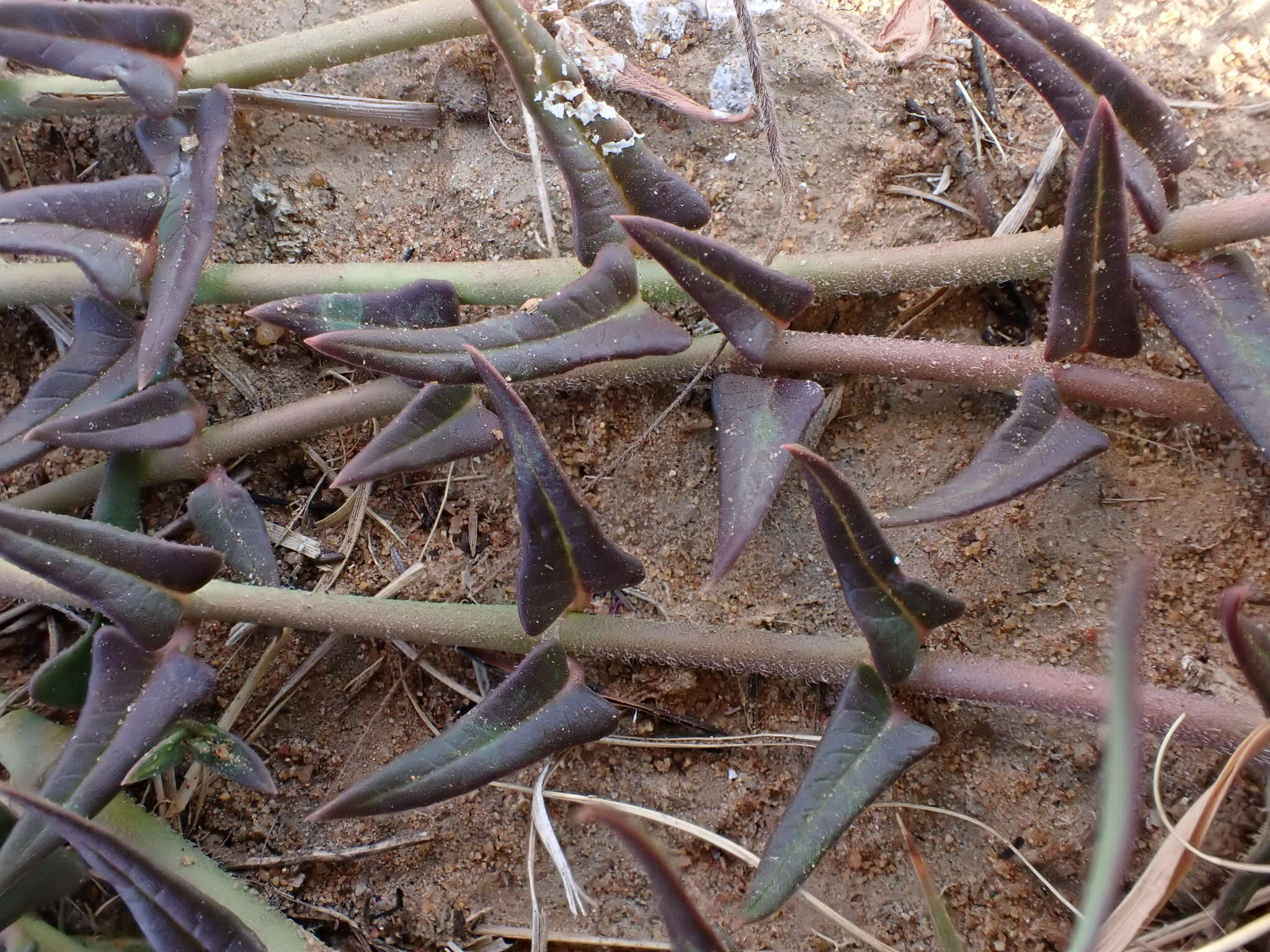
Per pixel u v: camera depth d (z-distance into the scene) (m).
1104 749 0.30
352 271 0.31
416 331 0.28
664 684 0.31
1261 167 0.31
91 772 0.28
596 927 0.31
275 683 0.32
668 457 0.31
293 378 0.32
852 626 0.31
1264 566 0.30
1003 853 0.30
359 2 0.33
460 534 0.32
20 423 0.29
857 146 0.32
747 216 0.32
